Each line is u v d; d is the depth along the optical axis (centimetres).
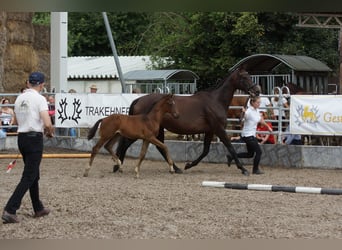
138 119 1550
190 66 3534
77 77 3975
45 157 1908
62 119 2164
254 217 1030
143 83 3145
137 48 4697
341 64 2448
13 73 2931
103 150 2144
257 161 1644
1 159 1970
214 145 1927
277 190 1289
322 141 1972
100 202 1160
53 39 2602
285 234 909
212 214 1055
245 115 1639
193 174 1644
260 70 3025
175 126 1639
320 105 1797
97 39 5134
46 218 1021
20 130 975
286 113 1916
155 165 1869
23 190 980
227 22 3344
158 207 1113
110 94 2109
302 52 3381
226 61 3381
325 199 1216
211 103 1650
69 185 1391
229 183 1355
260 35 3316
